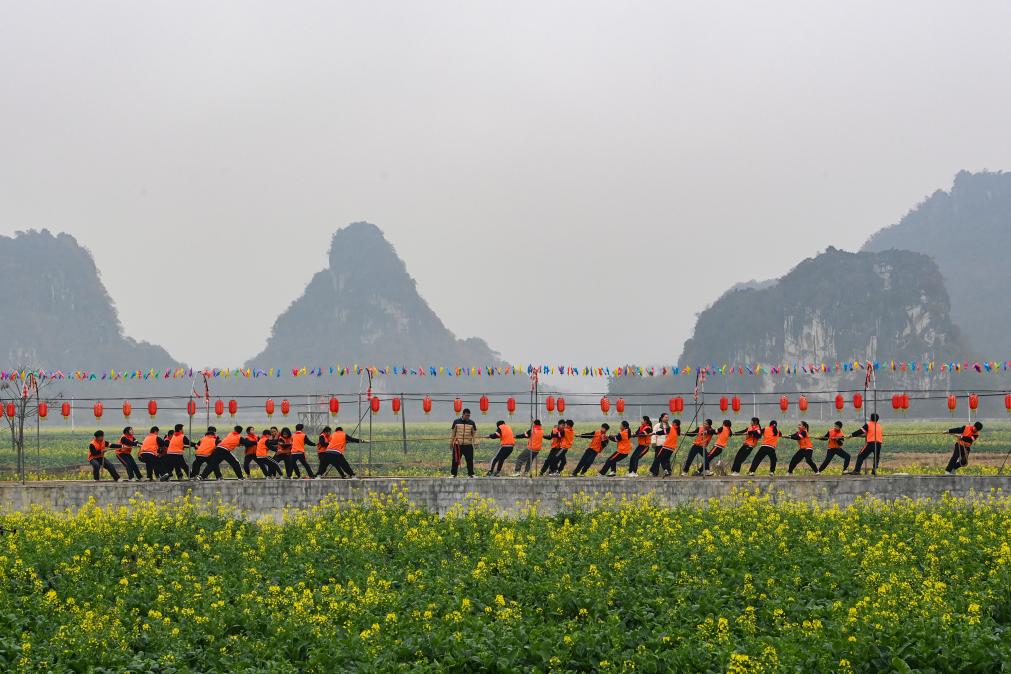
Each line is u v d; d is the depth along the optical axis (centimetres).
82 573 2062
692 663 1501
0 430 10694
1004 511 2834
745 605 1873
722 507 2942
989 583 1903
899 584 1861
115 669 1491
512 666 1522
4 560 2083
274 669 1488
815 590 1922
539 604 1873
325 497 3000
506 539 2370
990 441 8512
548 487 3055
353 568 2191
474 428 3147
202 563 2209
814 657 1473
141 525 2553
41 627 1683
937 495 3084
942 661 1462
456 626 1678
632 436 3272
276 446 3212
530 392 3353
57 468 5150
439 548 2411
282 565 2216
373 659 1515
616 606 1869
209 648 1611
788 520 2636
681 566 2117
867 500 3059
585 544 2362
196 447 3212
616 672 1491
